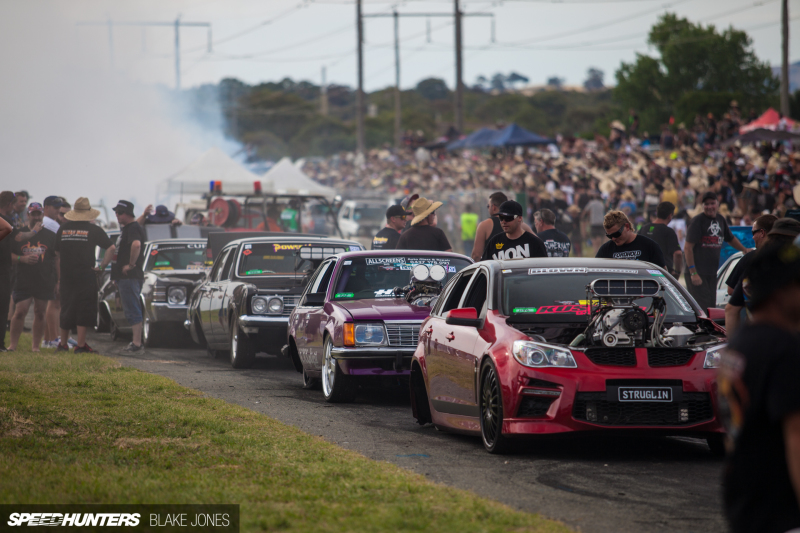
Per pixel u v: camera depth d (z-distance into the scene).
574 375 14.99
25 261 30.69
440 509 11.36
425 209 28.52
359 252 24.81
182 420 17.80
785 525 6.38
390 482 12.84
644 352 15.33
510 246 22.78
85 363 26.80
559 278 17.52
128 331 38.28
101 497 11.81
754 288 6.66
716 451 15.68
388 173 113.69
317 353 23.30
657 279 17.70
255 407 21.08
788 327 6.56
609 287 15.87
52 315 33.38
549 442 17.05
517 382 15.23
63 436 16.17
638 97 192.88
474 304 18.03
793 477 6.20
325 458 14.61
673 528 10.99
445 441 17.23
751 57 188.00
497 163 100.19
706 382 15.09
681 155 84.25
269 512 11.09
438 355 18.19
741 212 52.44
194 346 37.28
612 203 66.94
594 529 10.94
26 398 20.19
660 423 15.00
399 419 20.02
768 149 72.19
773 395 6.28
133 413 18.55
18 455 14.48
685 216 55.16
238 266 30.58
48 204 31.45
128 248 32.22
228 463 14.12
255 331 28.11
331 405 21.88
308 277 29.05
